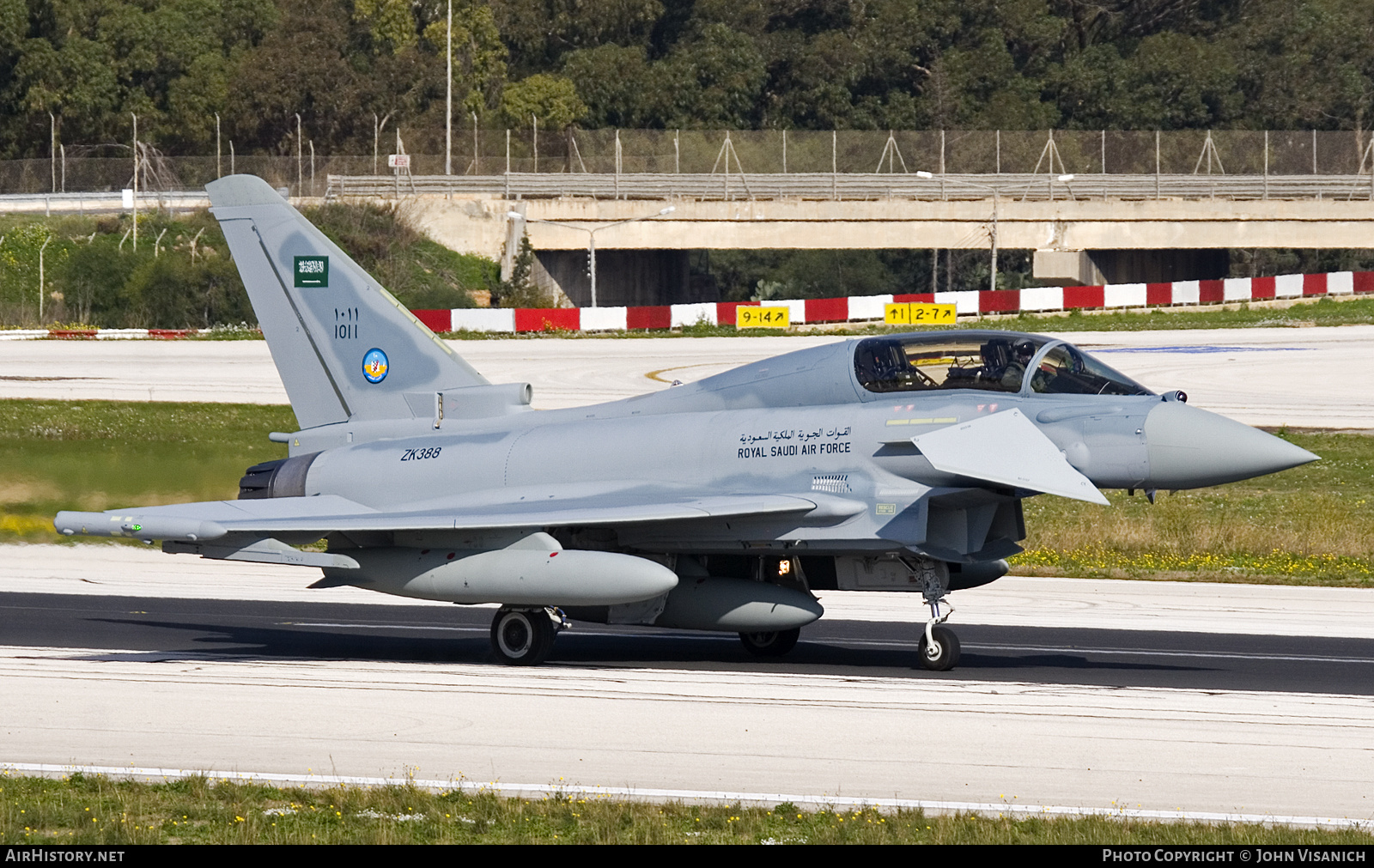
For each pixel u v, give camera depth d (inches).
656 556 2347.4
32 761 1544.0
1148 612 2869.1
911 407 2175.2
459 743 1625.2
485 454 2423.7
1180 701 1895.9
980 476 1987.0
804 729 1699.1
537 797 1403.8
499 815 1334.9
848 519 2167.8
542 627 2214.6
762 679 2062.0
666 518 2065.7
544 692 1936.5
